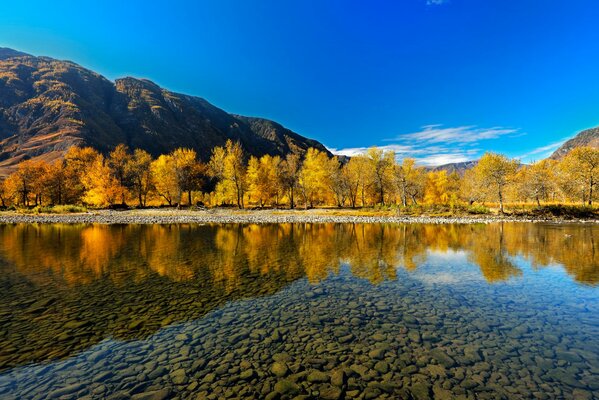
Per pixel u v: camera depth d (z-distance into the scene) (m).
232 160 68.62
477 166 65.81
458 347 8.55
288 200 82.88
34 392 6.59
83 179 65.75
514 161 53.09
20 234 32.41
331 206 80.06
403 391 6.54
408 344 8.75
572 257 21.02
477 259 20.42
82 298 12.73
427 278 15.90
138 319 10.60
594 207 51.25
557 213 51.06
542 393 6.45
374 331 9.63
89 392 6.56
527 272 17.11
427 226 41.62
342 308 11.67
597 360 7.80
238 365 7.66
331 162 74.38
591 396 6.34
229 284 14.80
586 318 10.63
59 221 46.19
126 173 71.69
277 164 75.38
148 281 15.31
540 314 11.00
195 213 58.00
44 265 18.62
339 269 17.78
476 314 11.02
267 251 23.42
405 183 65.06
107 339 9.11
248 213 58.66
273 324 10.20
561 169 65.06
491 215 52.34
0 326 9.97
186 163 72.81
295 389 6.64
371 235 32.69
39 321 10.39
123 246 25.33
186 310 11.47
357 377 7.09
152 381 6.96
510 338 9.10
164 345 8.73
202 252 22.91
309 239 29.66
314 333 9.49
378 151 66.81
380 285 14.70
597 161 52.56
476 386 6.70
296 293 13.48
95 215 53.66
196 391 6.59
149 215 54.38
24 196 66.62
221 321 10.46
